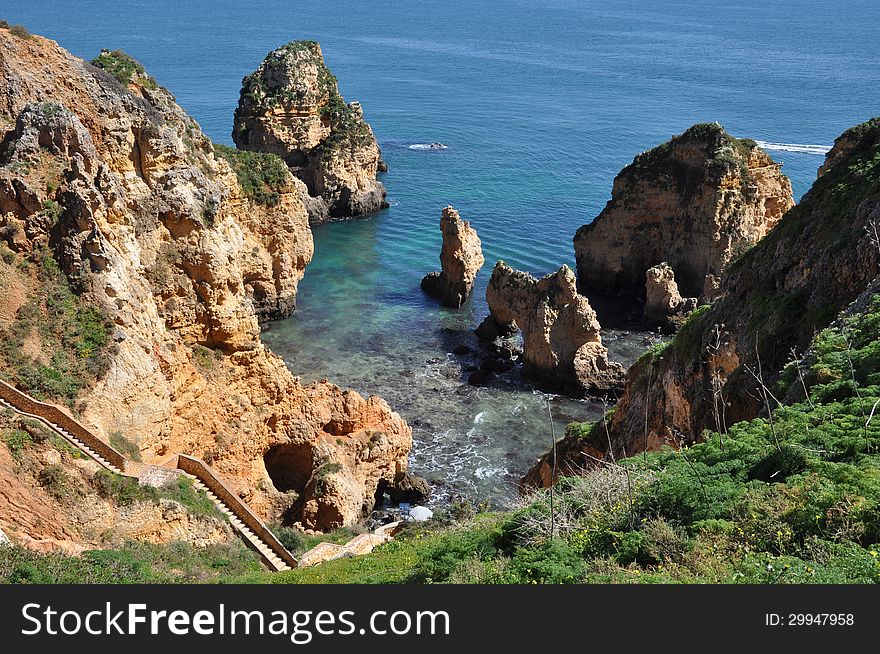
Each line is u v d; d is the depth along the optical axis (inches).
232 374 1967.3
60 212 1619.1
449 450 2544.3
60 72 1833.2
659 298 3358.8
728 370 1626.5
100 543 1350.9
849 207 1605.6
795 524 836.6
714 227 3499.0
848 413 1038.4
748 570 773.9
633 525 944.3
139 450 1594.5
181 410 1824.6
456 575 969.5
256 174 3292.3
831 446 958.4
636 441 1788.9
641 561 887.1
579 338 2883.9
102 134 1829.5
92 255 1627.7
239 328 1974.7
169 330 1867.6
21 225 1592.0
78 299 1603.1
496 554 1047.6
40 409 1428.4
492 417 2731.3
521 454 2539.4
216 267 1923.0
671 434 1654.8
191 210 1903.3
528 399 2851.9
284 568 1587.1
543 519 1023.6
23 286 1560.0
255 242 3221.0
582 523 998.4
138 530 1427.2
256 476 1988.2
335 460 2105.1
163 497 1489.9
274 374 2054.6
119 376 1581.0
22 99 1758.1
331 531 1968.5
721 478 990.4
